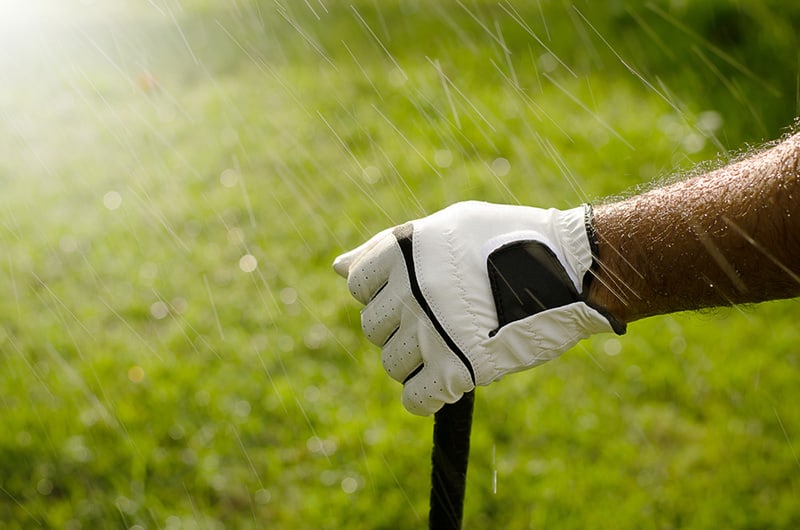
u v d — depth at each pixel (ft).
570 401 9.61
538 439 9.12
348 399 9.71
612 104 15.93
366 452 8.93
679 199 4.04
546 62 17.72
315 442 9.06
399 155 15.01
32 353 10.26
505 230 4.34
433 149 15.08
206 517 8.22
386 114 16.48
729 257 3.87
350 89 17.52
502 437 9.19
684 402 9.64
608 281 4.20
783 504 8.16
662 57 16.63
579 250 4.24
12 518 8.14
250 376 9.95
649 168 13.96
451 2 20.71
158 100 17.81
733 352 10.27
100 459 8.75
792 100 14.32
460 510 4.85
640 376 9.93
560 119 15.67
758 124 14.21
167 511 8.25
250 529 8.15
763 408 9.39
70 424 9.12
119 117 17.15
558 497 8.35
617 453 8.90
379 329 4.38
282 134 16.03
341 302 11.34
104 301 11.40
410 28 20.22
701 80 15.66
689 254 3.97
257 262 12.26
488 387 9.73
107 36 20.98
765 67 15.30
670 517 8.17
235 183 14.42
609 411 9.48
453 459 4.69
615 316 4.26
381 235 4.48
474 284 4.21
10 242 12.83
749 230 3.79
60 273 12.06
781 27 15.60
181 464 8.78
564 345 4.27
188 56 19.89
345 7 21.70
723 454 8.86
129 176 14.82
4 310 11.12
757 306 10.98
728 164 4.35
